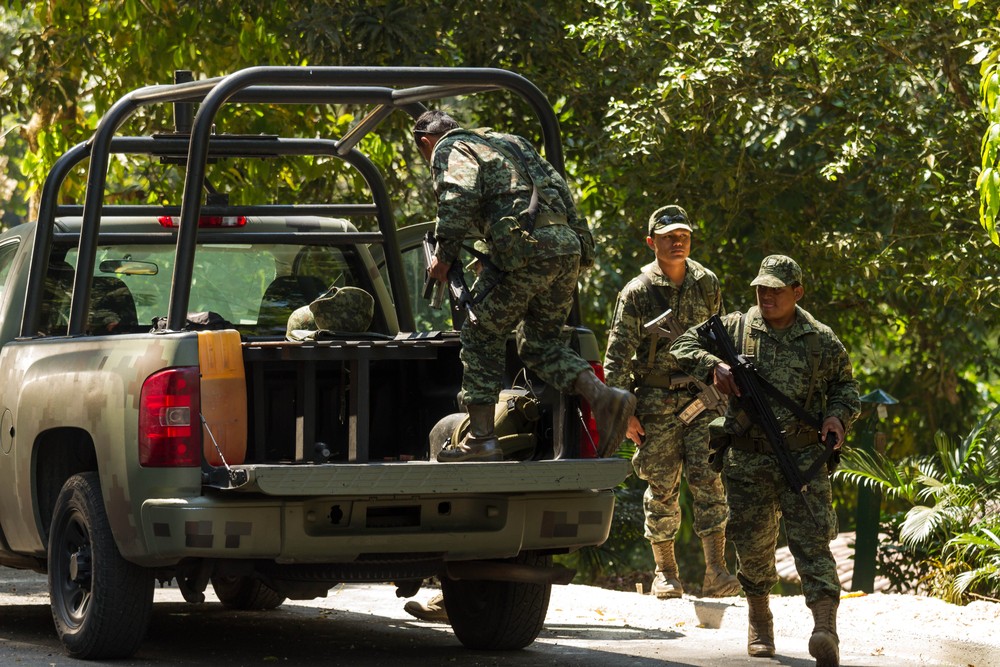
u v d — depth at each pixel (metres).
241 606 14.26
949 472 17.50
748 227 24.05
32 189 25.69
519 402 10.56
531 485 9.87
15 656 10.66
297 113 23.77
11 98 24.72
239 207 13.16
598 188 23.12
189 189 10.04
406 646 11.72
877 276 21.73
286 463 10.20
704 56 20.17
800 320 10.54
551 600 14.61
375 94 11.44
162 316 12.74
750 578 10.99
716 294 13.65
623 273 23.59
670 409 13.76
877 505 16.23
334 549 9.70
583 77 22.61
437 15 22.17
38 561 12.05
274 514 9.54
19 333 12.09
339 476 9.34
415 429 11.81
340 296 11.70
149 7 23.89
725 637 12.48
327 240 13.31
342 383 11.59
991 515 16.86
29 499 11.26
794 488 10.20
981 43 19.86
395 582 11.17
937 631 12.18
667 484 14.02
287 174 24.67
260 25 23.05
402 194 25.45
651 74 21.44
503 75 10.67
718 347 10.51
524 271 9.84
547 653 11.41
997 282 20.83
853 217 23.39
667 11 20.58
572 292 10.16
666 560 14.27
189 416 9.67
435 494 9.84
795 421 10.48
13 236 12.87
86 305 11.30
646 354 13.67
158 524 9.59
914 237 21.67
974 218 21.19
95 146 11.22
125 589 10.12
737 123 20.81
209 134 10.04
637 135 20.06
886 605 13.65
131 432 9.82
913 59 21.06
